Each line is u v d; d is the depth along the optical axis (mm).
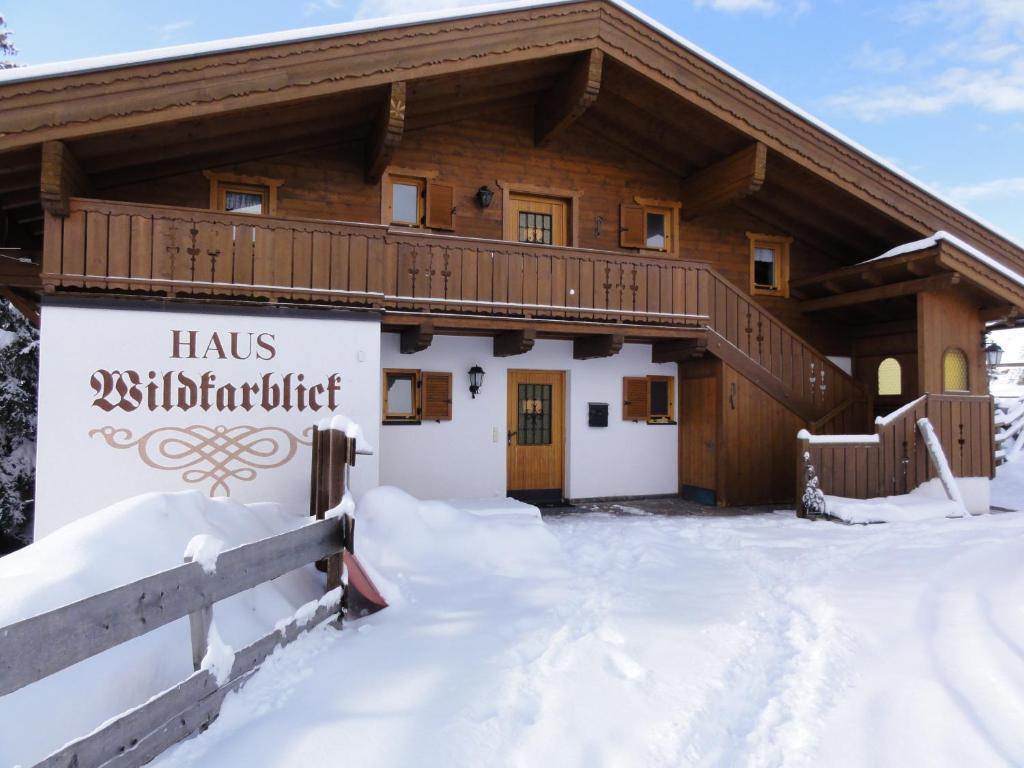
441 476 9273
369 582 4586
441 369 9312
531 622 4402
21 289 8539
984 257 9078
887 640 3971
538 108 10094
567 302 8648
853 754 2707
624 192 10719
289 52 7047
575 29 8398
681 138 10102
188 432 6664
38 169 6719
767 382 9727
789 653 3871
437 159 9633
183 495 4199
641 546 6715
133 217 6602
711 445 9836
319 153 9062
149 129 6902
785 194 10750
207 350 6754
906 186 9797
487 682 3420
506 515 7160
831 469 8805
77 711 2467
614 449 10281
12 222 8016
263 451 6887
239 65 6836
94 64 6270
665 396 10664
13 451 12070
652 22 8789
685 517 8695
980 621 4207
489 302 8273
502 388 9641
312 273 7152
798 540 7020
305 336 7070
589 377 10148
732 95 9195
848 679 3463
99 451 6410
